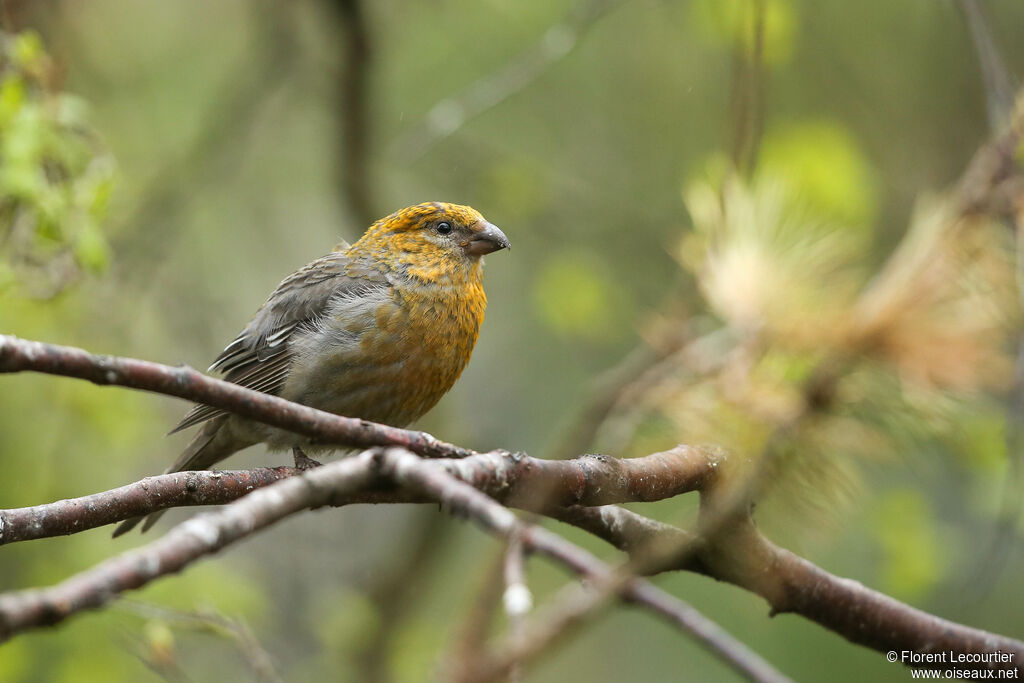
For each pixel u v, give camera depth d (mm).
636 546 6656
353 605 14555
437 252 10031
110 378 4746
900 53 15484
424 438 5570
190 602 12766
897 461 5051
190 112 15922
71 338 13586
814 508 4887
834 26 15484
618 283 16078
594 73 16062
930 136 15250
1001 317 4863
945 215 5098
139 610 7898
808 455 4852
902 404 4777
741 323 5234
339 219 16953
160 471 15328
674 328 8836
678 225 15094
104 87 15180
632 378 11414
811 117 15289
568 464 5637
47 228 9594
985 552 12367
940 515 13250
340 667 14883
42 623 3271
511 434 16266
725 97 15812
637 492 5727
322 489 4020
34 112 9648
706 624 5480
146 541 14047
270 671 7738
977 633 6918
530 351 16750
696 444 5297
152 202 15156
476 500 3996
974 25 10062
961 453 8797
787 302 5121
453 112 13391
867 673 12133
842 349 4766
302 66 16141
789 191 8672
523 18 15453
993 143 5449
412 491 4203
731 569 6512
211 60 16156
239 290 16750
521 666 4797
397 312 9711
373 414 10008
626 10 15664
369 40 13352
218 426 9586
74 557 13141
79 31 14695
